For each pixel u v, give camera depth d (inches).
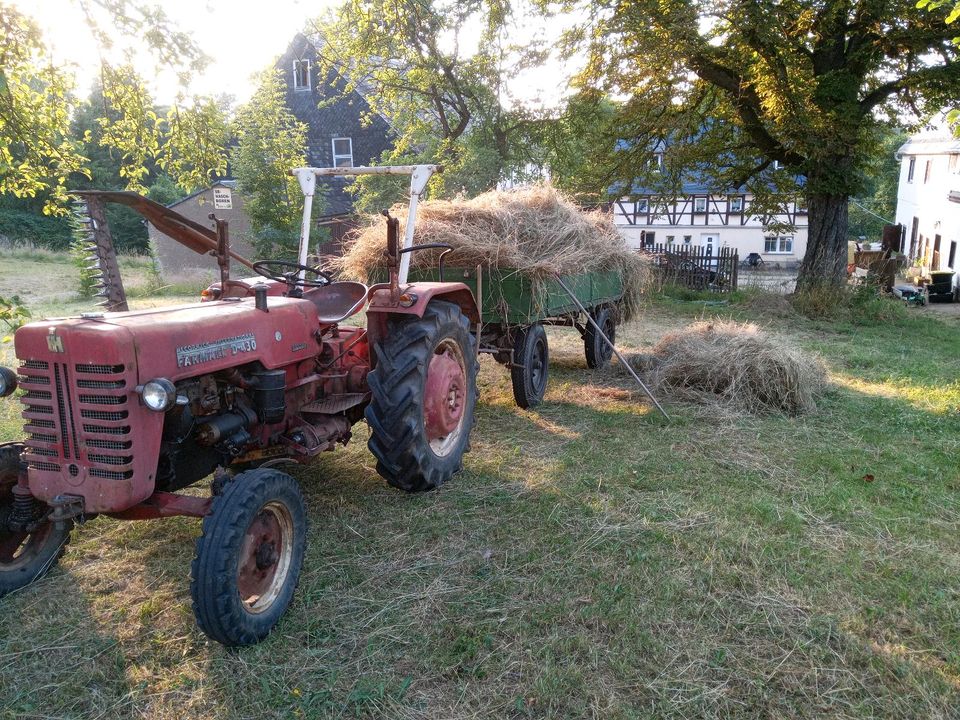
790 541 142.4
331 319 159.0
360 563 134.3
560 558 135.7
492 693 98.9
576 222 258.4
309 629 113.0
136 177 257.1
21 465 112.7
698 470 182.1
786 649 108.4
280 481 112.8
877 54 516.1
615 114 623.8
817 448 200.4
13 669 104.3
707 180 712.4
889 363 328.5
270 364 129.7
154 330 106.0
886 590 124.3
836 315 506.6
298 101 914.7
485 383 271.6
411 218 174.6
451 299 181.9
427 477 155.2
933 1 200.4
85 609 119.1
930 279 706.2
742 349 248.7
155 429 104.8
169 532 146.3
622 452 195.5
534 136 664.4
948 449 198.7
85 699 98.3
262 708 96.2
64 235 1229.1
